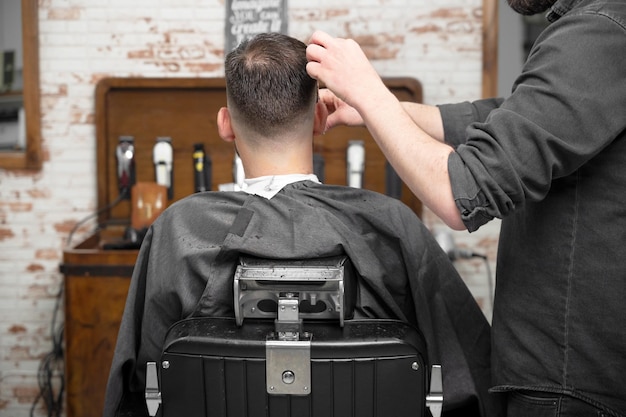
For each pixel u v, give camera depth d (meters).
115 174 3.35
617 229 1.33
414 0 3.33
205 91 3.31
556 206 1.38
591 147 1.26
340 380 1.33
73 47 3.34
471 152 1.26
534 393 1.45
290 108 1.56
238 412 1.35
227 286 1.48
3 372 3.49
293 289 1.35
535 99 1.25
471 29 3.34
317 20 3.34
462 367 1.58
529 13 1.48
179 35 3.34
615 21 1.26
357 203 1.58
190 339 1.33
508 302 1.48
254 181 1.59
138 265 1.62
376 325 1.37
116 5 3.32
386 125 1.32
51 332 3.47
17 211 3.42
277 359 1.31
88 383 2.87
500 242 1.53
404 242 1.56
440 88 3.38
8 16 3.51
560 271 1.38
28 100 3.33
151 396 1.42
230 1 3.33
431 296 1.62
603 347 1.37
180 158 3.34
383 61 3.37
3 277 3.45
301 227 1.47
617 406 1.39
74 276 2.83
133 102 3.31
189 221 1.57
